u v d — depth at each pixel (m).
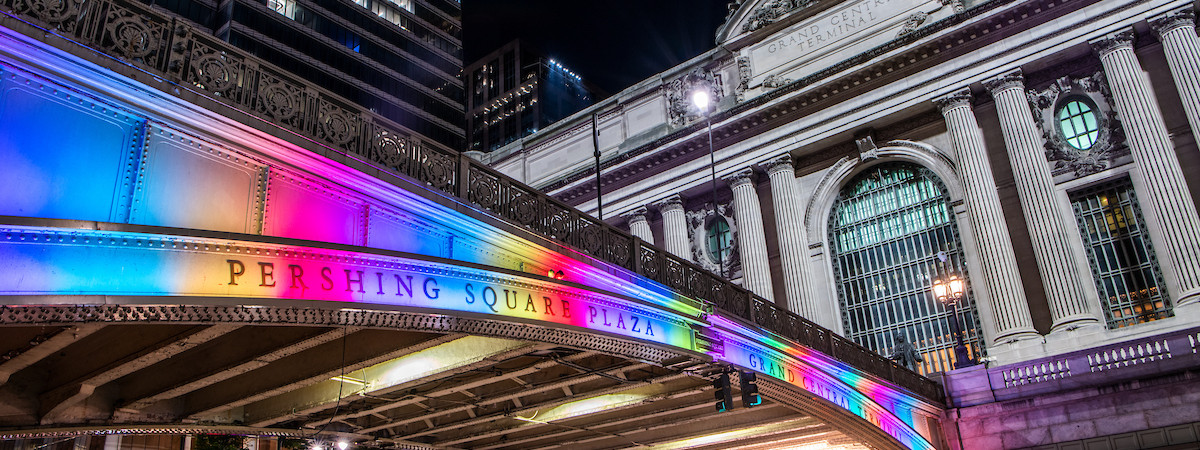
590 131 52.59
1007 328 33.62
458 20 91.50
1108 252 34.12
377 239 12.29
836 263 41.81
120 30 10.14
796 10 45.31
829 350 24.33
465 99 128.12
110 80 9.80
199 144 10.59
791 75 44.44
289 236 11.16
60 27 9.55
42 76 9.31
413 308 11.87
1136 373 27.67
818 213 42.50
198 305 9.36
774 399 21.67
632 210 47.72
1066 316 32.41
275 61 69.50
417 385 18.00
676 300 18.27
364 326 11.34
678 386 21.83
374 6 81.00
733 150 45.28
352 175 12.09
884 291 39.94
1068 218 34.88
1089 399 28.09
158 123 10.27
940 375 30.97
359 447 25.89
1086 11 36.56
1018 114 36.69
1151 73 35.19
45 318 8.26
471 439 26.66
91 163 9.52
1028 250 35.28
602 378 21.25
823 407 22.97
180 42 10.76
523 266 14.82
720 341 19.09
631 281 17.16
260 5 69.81
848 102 42.19
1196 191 32.44
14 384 15.20
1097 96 36.16
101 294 8.62
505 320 13.42
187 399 18.59
